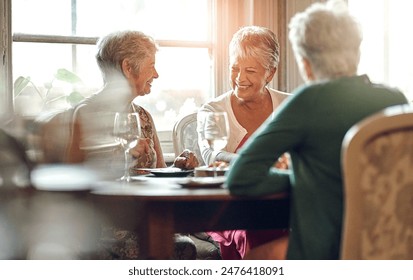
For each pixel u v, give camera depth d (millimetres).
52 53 5367
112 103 4012
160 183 3189
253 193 2811
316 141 2740
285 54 5637
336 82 2781
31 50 5297
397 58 5891
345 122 2719
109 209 2934
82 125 3672
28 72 5289
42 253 3094
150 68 4133
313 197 2756
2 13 5074
